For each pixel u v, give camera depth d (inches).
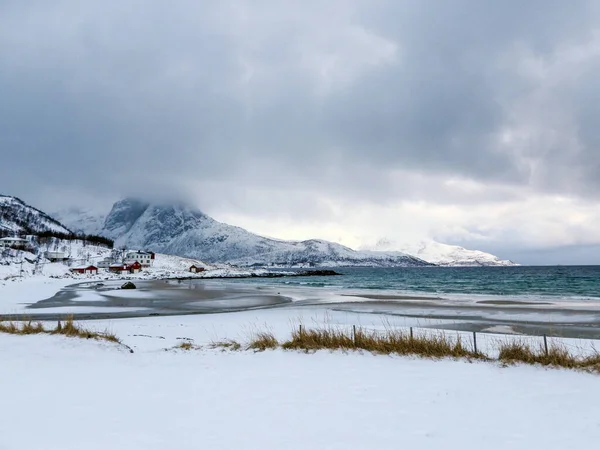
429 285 3058.6
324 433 226.1
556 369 382.0
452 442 214.7
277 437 219.8
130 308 1358.3
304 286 3002.0
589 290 2299.5
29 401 282.0
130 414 256.4
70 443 208.5
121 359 442.3
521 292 2166.6
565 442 215.9
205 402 283.0
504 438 220.7
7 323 809.5
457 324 952.9
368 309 1306.6
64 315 1146.0
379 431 229.5
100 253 6318.9
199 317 1085.1
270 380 344.5
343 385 326.6
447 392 306.5
